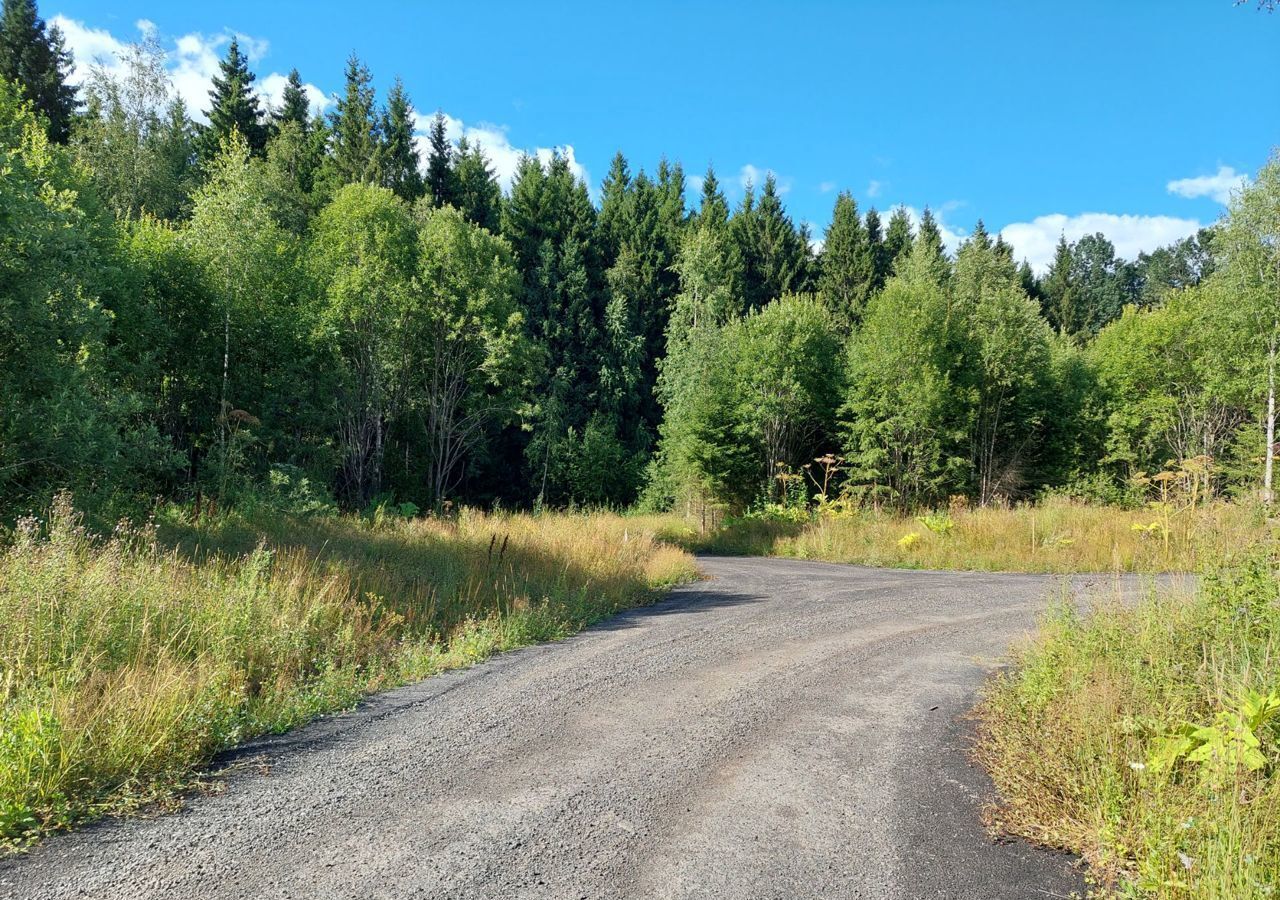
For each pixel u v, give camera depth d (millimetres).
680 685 6656
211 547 11258
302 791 4273
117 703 4867
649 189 60594
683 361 40094
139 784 4277
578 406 45406
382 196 31500
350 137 43031
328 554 11484
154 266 20281
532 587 11016
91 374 14211
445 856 3527
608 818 3977
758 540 24078
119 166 31641
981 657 7715
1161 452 35250
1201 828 3582
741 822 3971
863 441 30875
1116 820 3867
